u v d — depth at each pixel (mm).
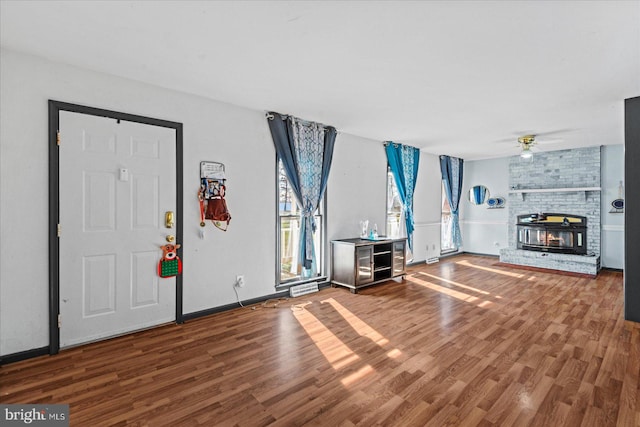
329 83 3117
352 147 5191
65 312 2725
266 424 1822
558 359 2580
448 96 3445
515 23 2080
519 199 7105
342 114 4125
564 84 3092
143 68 2807
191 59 2637
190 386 2191
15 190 2508
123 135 2994
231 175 3736
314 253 4742
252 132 3926
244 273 3871
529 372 2381
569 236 6320
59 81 2686
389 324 3326
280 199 4332
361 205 5340
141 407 1967
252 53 2527
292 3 1896
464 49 2438
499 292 4551
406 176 6109
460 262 6949
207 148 3543
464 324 3332
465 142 5805
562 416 1889
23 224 2541
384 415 1896
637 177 3393
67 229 2719
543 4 1877
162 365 2471
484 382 2248
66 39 2330
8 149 2480
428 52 2490
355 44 2377
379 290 4648
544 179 6781
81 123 2779
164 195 3244
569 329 3201
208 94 3434
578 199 6348
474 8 1927
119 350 2719
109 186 2926
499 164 7535
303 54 2539
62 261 2701
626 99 3473
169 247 3252
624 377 2311
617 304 4016
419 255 6684
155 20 2086
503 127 4734
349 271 4555
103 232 2900
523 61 2625
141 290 3119
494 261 7055
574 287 4840
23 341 2547
